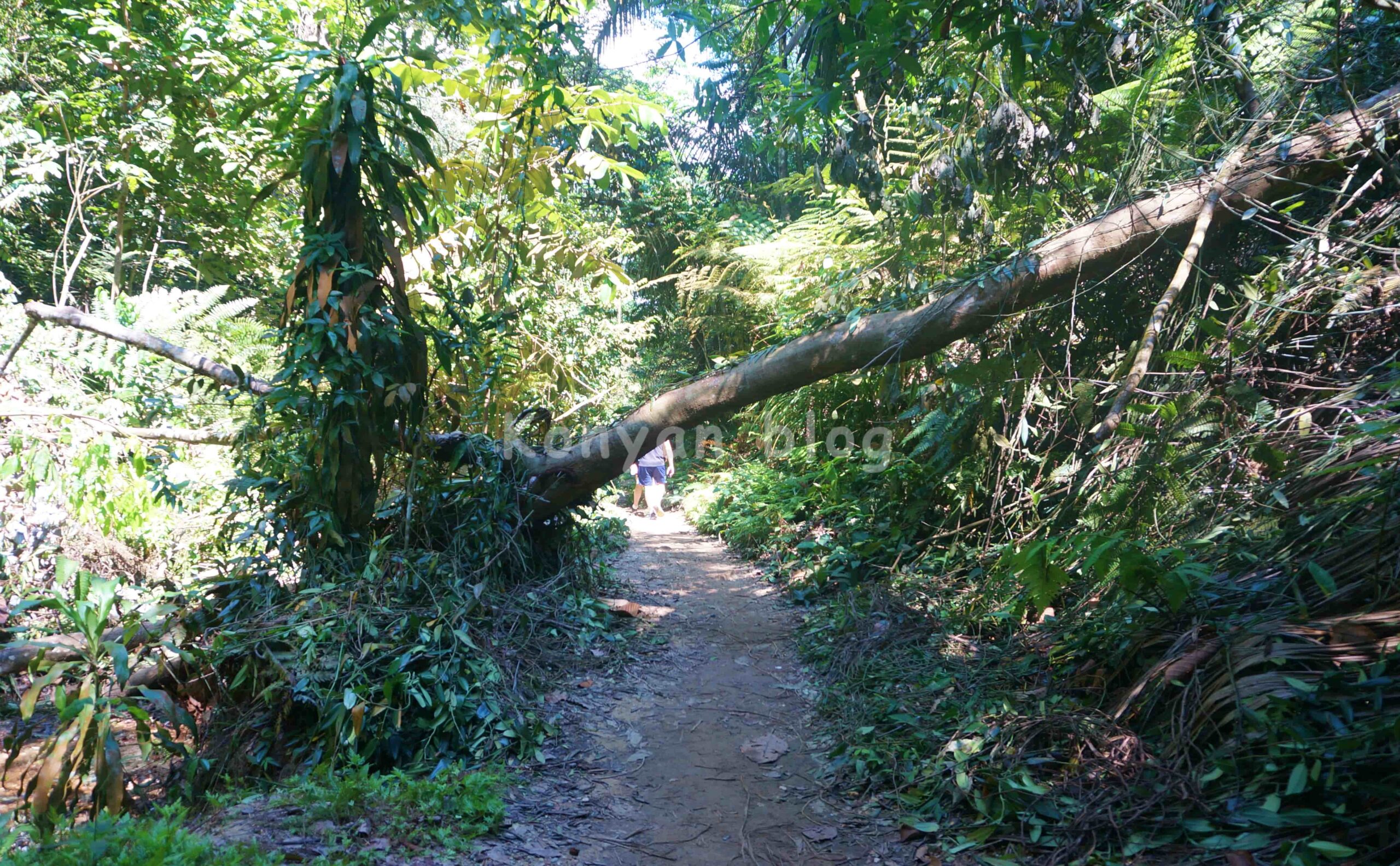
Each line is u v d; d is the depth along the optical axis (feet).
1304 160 16.88
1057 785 11.11
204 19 30.73
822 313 24.61
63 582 12.69
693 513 37.60
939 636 17.57
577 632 18.94
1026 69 18.94
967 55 20.45
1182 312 18.95
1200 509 15.33
